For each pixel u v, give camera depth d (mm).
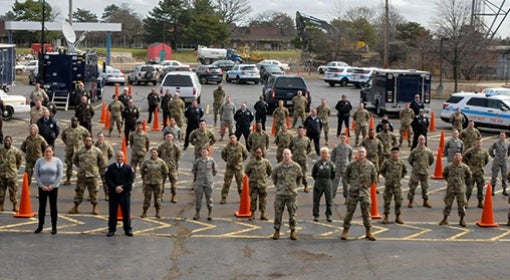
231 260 12836
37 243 13711
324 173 16062
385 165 16234
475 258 13266
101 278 11555
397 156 16188
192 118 25188
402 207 18156
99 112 36812
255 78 60500
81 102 25250
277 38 143750
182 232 14961
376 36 106812
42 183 14266
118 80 56062
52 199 14344
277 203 14461
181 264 12508
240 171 17922
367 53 93375
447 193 16188
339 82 61281
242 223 15953
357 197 14539
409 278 11836
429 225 16250
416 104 30156
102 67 53375
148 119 32562
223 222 15992
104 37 142875
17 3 109438
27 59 84688
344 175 14852
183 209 17188
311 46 92750
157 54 94625
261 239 14500
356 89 59375
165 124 30094
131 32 145375
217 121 34438
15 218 15766
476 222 16656
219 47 119562
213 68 60000
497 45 75812
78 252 13125
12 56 42281
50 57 36812
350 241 14477
